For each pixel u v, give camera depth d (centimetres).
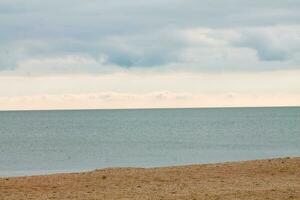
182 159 4441
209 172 2494
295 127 10281
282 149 5400
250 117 18412
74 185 2205
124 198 1895
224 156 4684
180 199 1858
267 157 4503
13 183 2261
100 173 2516
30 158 4800
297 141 6525
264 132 8675
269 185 2141
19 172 3597
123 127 11794
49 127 12238
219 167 2642
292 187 2078
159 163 4119
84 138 7912
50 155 5094
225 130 9594
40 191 2077
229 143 6366
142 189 2088
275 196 1884
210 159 4403
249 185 2147
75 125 13288
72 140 7456
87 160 4531
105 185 2192
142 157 4716
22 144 6744
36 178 2392
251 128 10188
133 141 7031
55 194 2005
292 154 4784
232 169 2567
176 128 10844
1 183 2261
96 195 1970
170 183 2222
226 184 2180
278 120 14675
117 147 6028
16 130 10812
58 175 2475
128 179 2331
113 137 8062
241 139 7050
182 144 6338
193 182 2238
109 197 1923
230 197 1880
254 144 6141
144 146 6119
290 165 2630
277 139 6938
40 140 7531
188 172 2503
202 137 7650
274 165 2647
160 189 2080
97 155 5022
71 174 2505
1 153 5391
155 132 9375
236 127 10762
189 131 9506
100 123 14538
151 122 14862
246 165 2681
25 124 14312
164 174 2455
